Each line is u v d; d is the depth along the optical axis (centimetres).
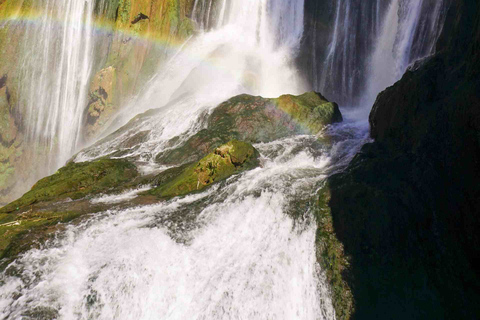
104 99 2423
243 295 610
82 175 1011
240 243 702
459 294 579
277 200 747
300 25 2022
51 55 2870
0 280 633
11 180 2783
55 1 2942
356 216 662
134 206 834
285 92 1869
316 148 1033
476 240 625
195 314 606
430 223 653
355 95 1641
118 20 2656
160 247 683
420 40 1183
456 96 737
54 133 2755
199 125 1301
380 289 580
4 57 2908
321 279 618
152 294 638
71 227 751
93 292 622
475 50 730
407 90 883
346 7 1733
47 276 638
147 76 2405
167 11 2497
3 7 3088
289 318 608
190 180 904
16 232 742
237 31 2348
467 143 669
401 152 820
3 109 2886
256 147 1065
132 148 1303
